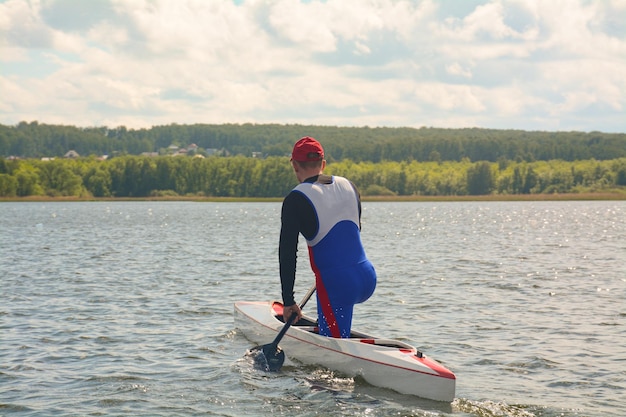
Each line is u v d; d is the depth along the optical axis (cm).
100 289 1469
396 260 2186
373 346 686
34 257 2273
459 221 5616
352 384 691
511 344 924
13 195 14475
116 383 721
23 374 762
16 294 1385
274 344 713
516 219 6025
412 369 651
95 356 846
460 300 1317
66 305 1245
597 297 1353
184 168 15362
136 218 6500
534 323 1075
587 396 684
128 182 15250
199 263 2070
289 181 15062
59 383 724
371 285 696
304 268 1986
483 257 2284
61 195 14862
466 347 907
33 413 627
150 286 1523
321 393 666
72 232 3969
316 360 733
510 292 1428
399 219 6162
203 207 11538
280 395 664
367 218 6456
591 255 2352
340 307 694
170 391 688
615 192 15138
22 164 15025
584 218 6178
